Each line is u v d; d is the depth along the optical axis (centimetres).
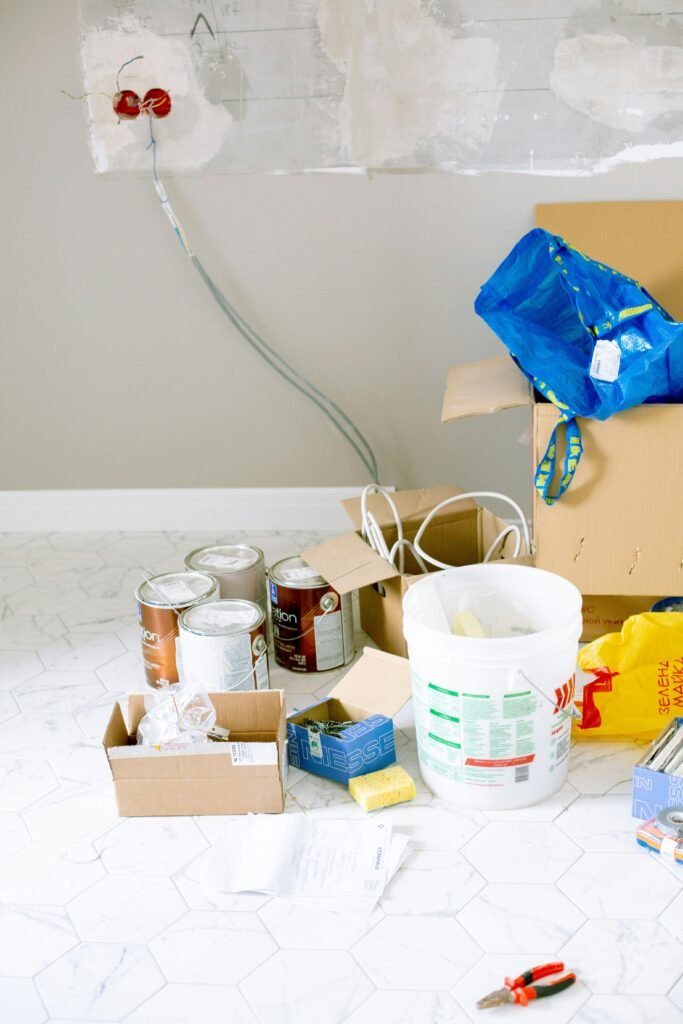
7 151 263
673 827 164
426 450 282
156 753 173
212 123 255
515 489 282
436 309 267
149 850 171
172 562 277
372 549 217
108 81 254
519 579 190
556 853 167
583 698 191
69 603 256
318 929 154
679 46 236
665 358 193
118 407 288
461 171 253
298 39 245
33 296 278
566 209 250
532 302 208
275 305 272
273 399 282
